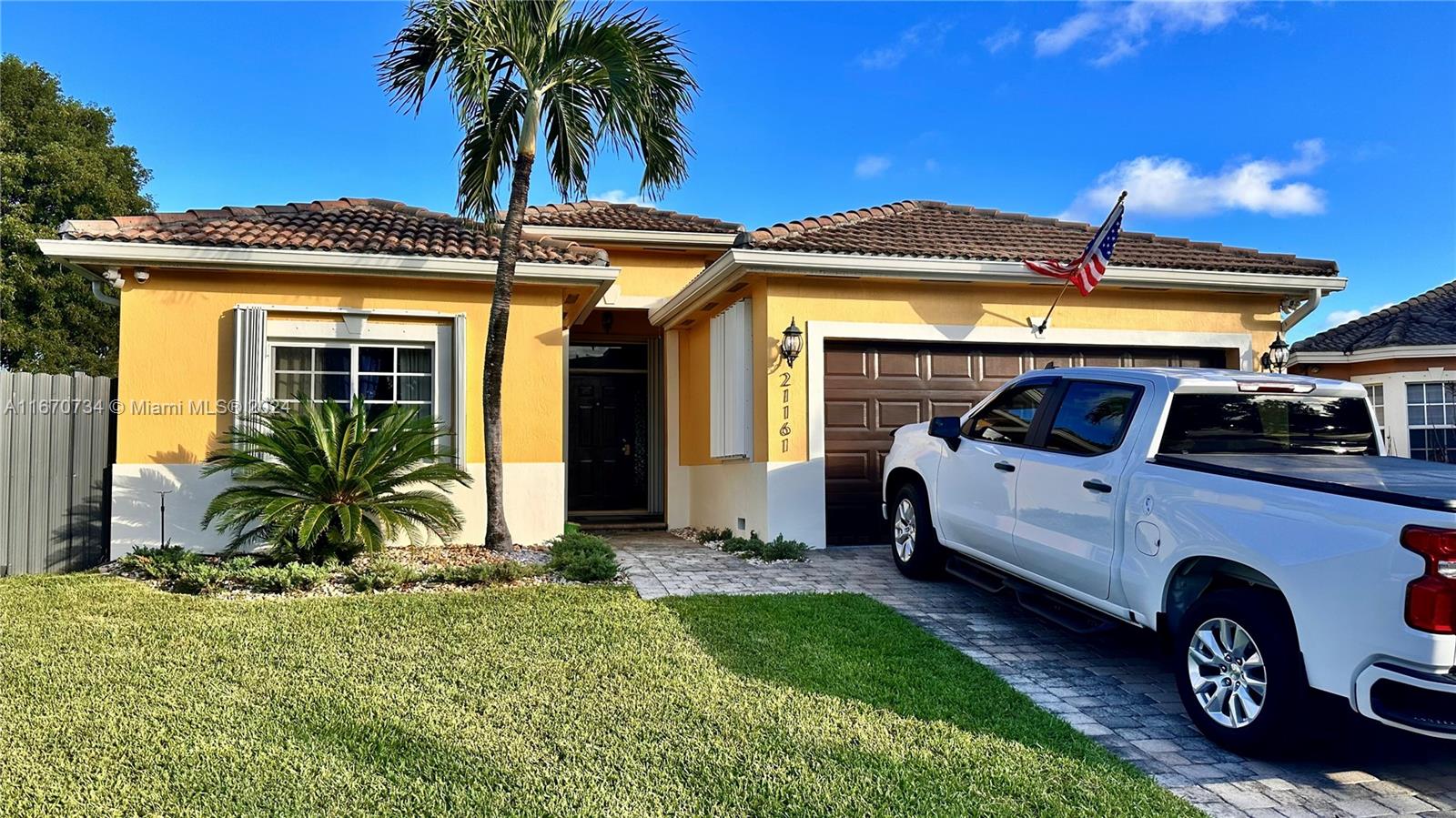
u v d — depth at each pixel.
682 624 6.12
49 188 22.08
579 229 12.52
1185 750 4.29
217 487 9.02
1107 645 6.09
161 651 5.28
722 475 11.52
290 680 4.80
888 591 7.58
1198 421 5.19
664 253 13.31
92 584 7.33
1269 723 3.98
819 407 9.95
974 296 10.55
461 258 9.37
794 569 8.56
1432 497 3.53
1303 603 3.83
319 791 3.48
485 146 8.82
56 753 3.76
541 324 9.90
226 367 9.11
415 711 4.36
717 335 11.37
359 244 9.25
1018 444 6.30
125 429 8.82
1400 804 3.71
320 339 9.41
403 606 6.52
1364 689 3.56
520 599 6.84
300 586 7.20
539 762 3.79
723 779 3.66
